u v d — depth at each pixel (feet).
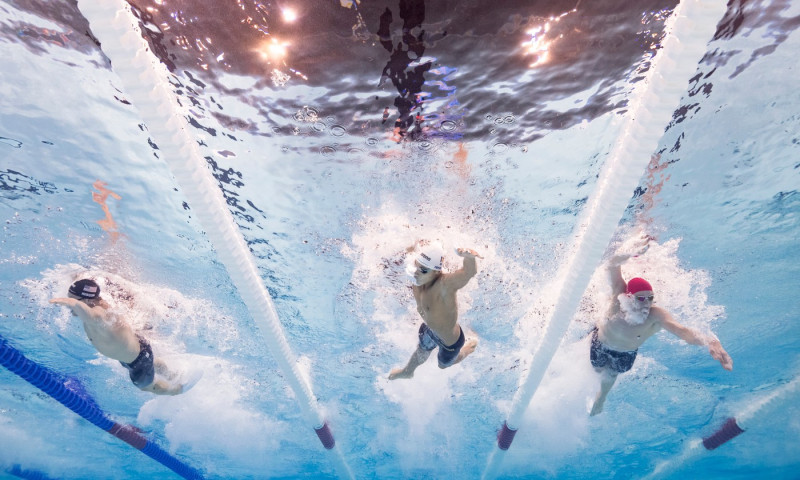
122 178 15.33
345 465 19.20
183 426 20.35
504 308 17.47
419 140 14.38
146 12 11.33
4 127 13.73
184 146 8.18
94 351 18.44
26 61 12.51
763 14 11.71
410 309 17.76
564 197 15.90
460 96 13.23
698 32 6.41
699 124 14.19
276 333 12.38
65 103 13.44
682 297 17.22
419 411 19.99
